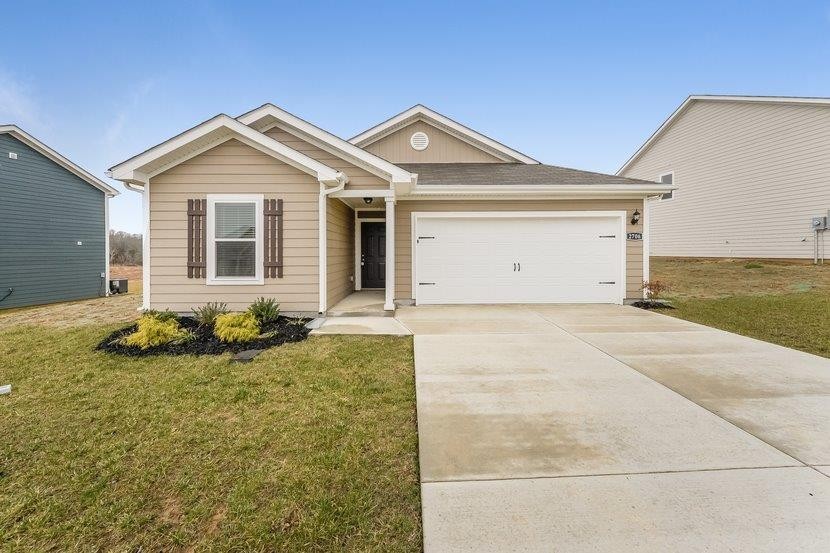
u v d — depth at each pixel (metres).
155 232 7.47
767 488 2.31
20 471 2.60
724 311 8.06
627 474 2.47
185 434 3.07
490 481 2.41
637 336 6.11
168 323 6.02
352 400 3.68
